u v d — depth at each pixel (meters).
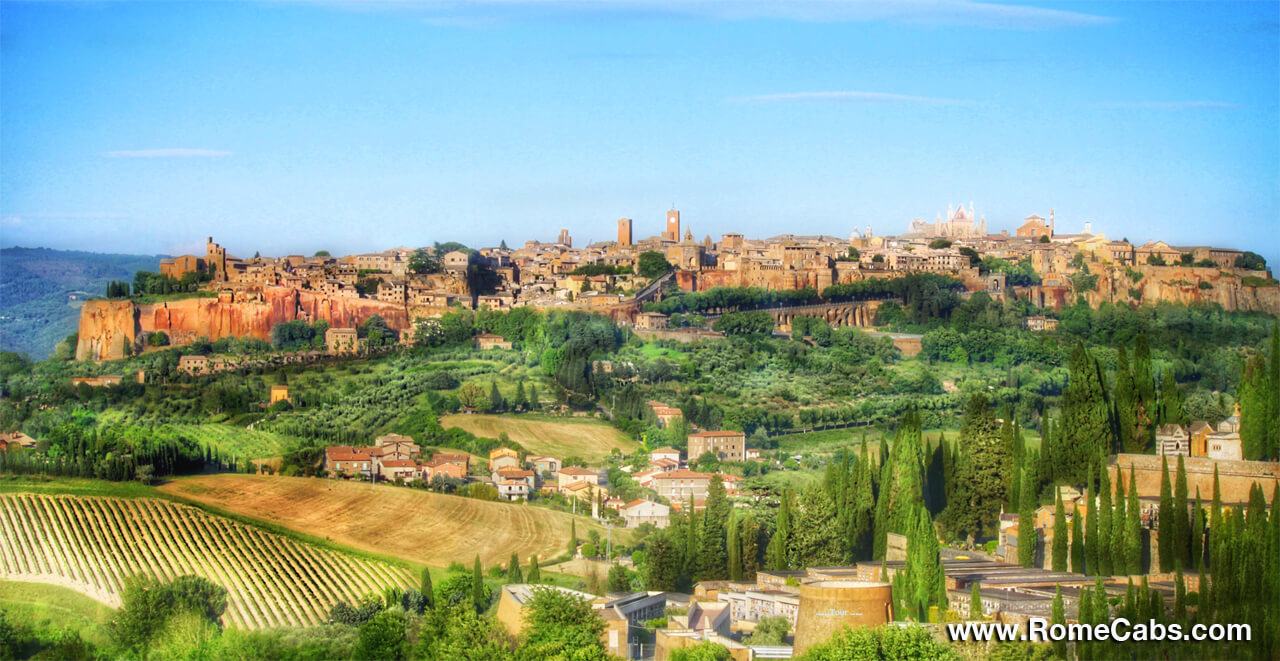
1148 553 193.25
